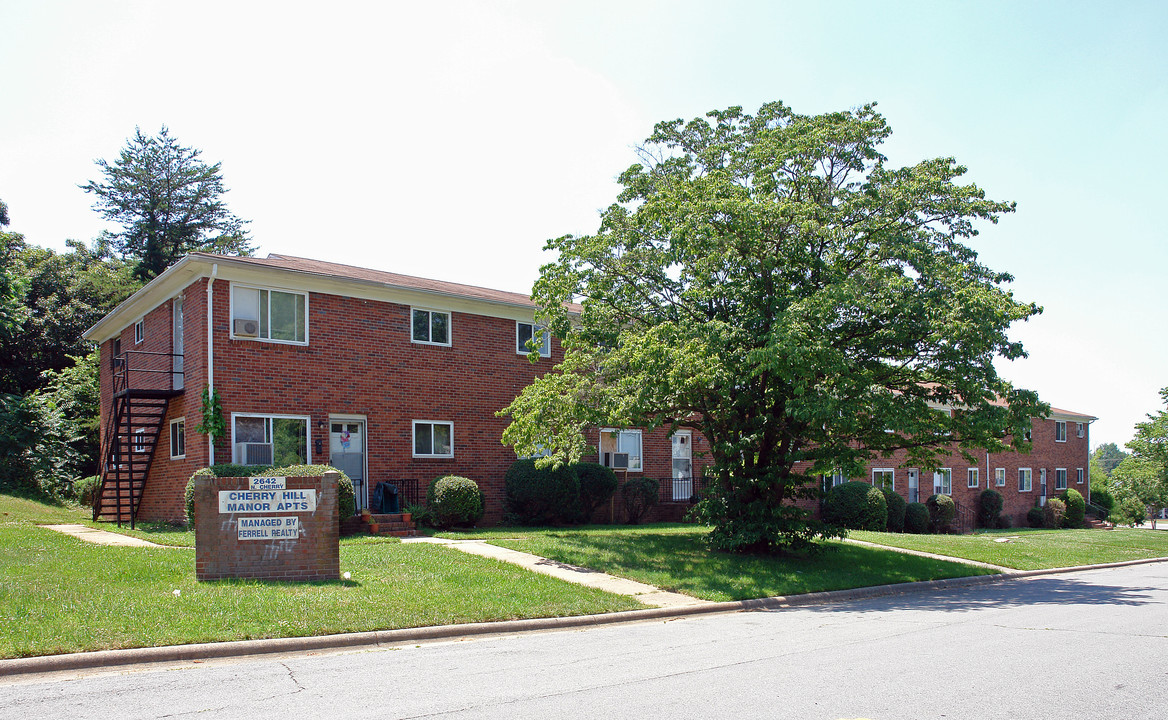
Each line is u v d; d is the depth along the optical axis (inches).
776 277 611.8
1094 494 2009.1
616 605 456.8
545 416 674.2
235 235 2106.3
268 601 386.6
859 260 634.8
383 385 830.5
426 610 398.6
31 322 1362.0
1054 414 1856.5
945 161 635.5
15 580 411.8
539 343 735.7
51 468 1009.5
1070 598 565.9
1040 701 256.2
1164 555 1015.6
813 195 641.0
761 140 673.6
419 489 845.2
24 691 259.0
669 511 1041.5
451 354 886.4
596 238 676.7
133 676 281.7
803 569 612.7
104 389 1011.9
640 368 593.3
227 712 235.1
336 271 873.5
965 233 640.4
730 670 299.1
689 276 658.2
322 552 461.7
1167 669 307.6
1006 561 807.7
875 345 603.8
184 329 774.5
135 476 872.9
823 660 319.9
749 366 591.8
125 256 1973.4
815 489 684.7
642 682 278.1
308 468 684.7
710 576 563.5
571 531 802.8
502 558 596.1
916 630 404.8
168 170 2023.9
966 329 544.7
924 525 1368.1
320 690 263.3
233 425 731.4
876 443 664.4
